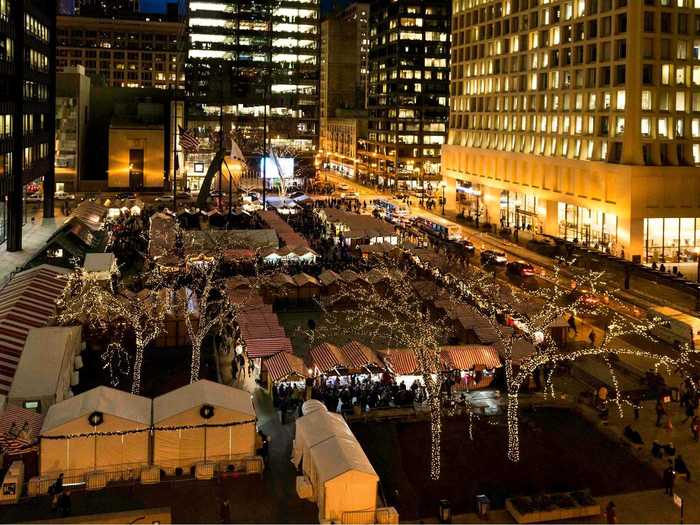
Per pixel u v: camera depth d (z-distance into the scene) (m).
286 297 64.56
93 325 50.00
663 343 55.81
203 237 76.94
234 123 177.88
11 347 40.31
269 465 33.78
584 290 73.94
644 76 90.56
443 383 43.62
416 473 33.81
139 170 149.38
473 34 136.25
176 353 49.91
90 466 31.52
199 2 174.25
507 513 30.22
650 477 33.66
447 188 147.75
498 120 126.75
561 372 47.91
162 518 25.91
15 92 73.81
